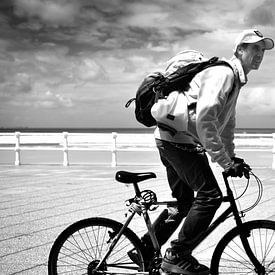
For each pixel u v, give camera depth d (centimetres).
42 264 485
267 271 380
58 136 1661
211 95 341
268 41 358
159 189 1001
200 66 357
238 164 348
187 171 365
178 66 388
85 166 1584
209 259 495
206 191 360
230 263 411
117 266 379
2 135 1673
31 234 615
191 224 360
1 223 682
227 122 386
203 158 366
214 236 596
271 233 443
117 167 1539
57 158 1969
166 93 363
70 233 376
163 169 1449
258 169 1430
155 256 377
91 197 909
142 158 1889
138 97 377
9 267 475
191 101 355
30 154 2208
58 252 375
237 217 368
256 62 360
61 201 866
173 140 367
